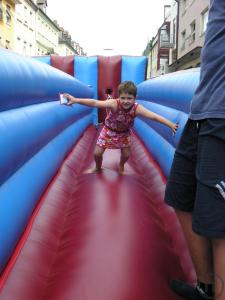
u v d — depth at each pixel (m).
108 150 4.52
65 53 51.22
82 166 4.07
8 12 27.06
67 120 4.11
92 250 2.01
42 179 2.79
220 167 1.38
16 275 1.84
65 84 3.94
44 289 1.82
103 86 7.53
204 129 1.43
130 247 2.04
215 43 1.47
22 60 2.51
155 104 4.40
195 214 1.44
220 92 1.40
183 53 21.52
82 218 2.49
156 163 3.98
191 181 1.61
